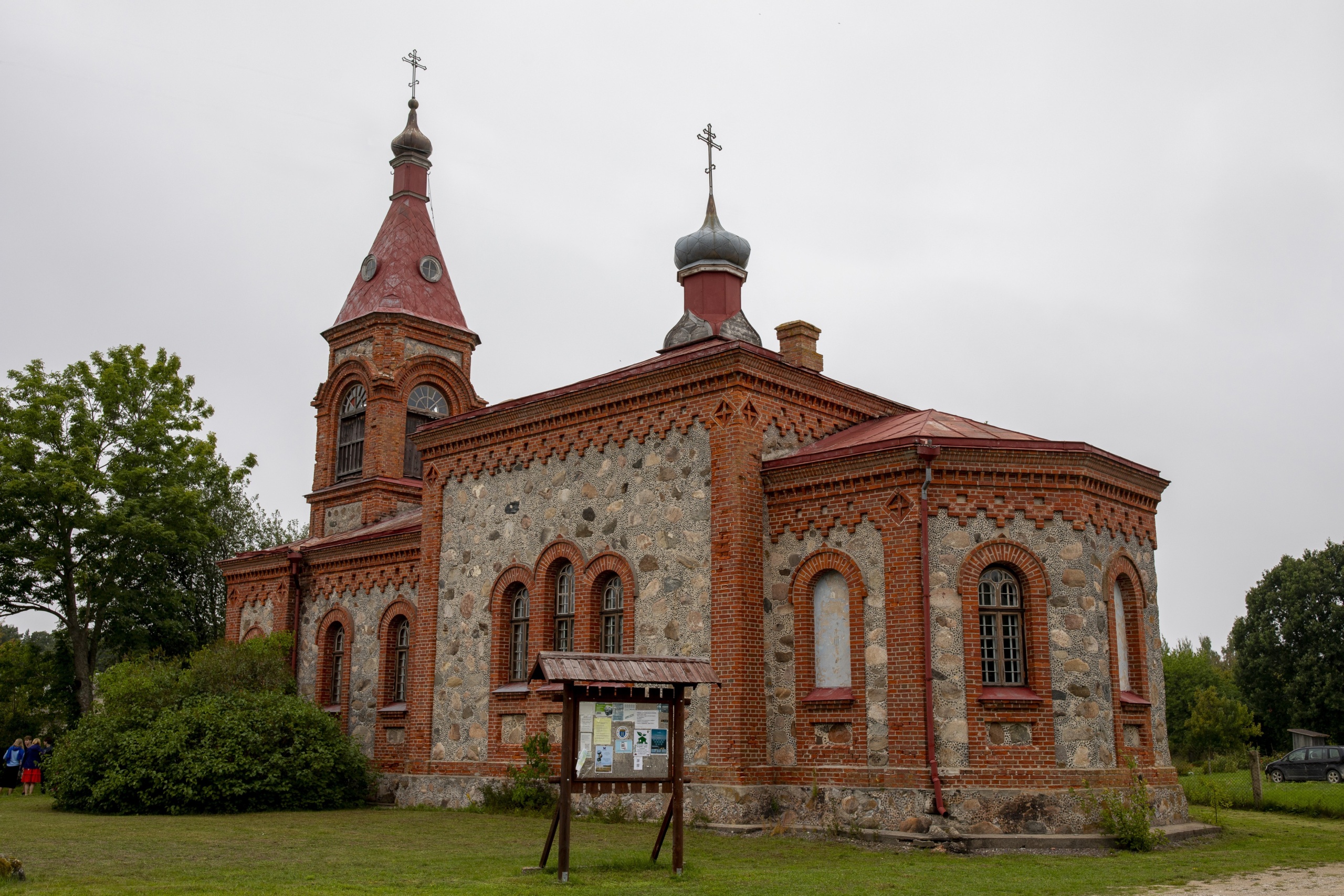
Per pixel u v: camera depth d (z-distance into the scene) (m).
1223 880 14.53
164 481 41.56
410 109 39.69
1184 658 72.00
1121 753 20.42
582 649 23.94
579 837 19.16
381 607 31.94
